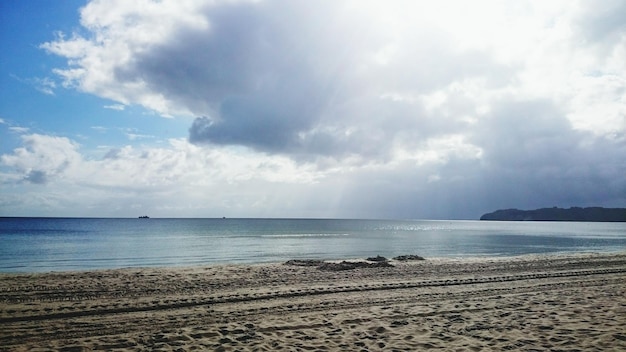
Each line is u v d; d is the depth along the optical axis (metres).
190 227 109.12
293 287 12.16
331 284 12.80
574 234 77.00
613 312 8.68
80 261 26.70
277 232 78.69
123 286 12.27
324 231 85.56
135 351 6.26
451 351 6.22
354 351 6.26
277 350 6.30
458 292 11.57
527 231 96.31
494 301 10.16
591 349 6.18
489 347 6.39
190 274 15.42
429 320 8.20
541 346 6.39
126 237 58.56
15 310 8.93
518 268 17.42
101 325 7.84
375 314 8.74
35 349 6.36
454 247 39.34
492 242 48.62
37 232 74.12
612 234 77.19
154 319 8.31
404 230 98.50
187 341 6.78
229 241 49.28
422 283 13.08
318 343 6.66
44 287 12.03
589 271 16.02
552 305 9.52
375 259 21.36
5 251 34.56
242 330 7.43
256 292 11.29
